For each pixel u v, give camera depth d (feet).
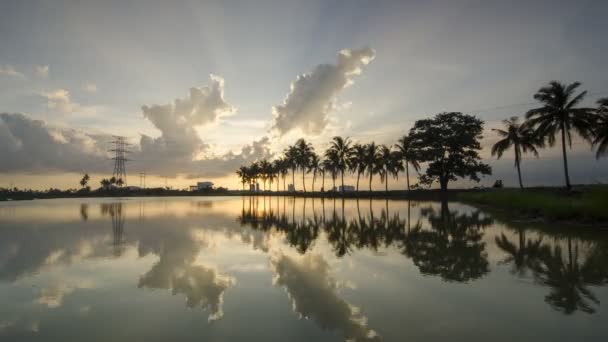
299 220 81.15
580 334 18.61
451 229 61.11
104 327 20.26
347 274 32.07
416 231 59.62
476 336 18.51
